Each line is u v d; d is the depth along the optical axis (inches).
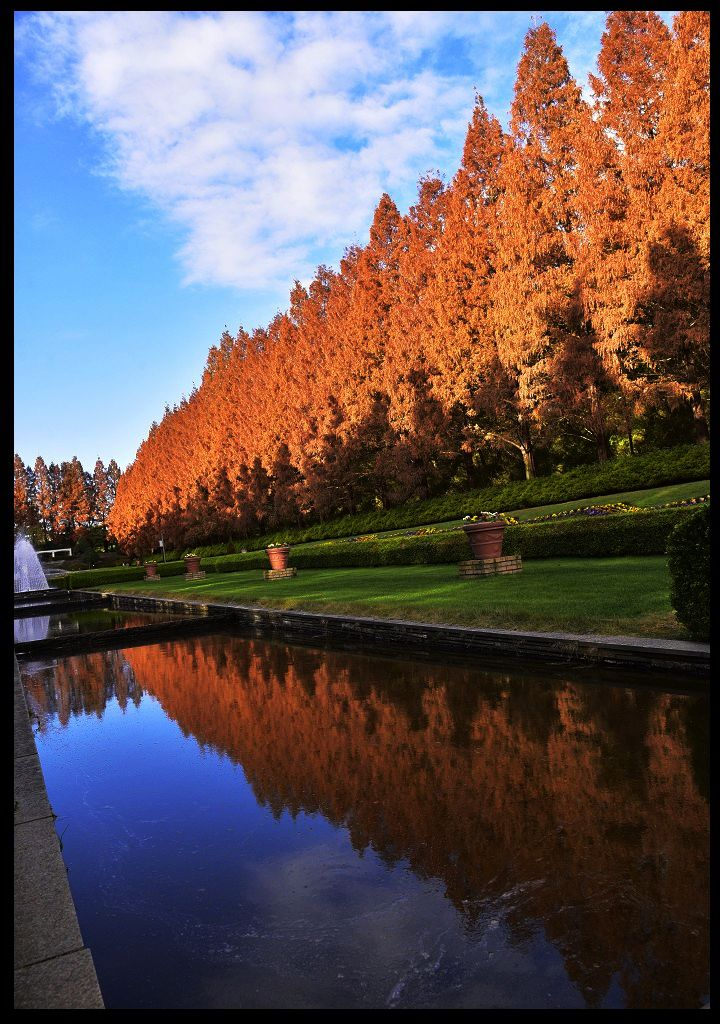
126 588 1358.3
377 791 154.6
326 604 469.1
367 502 1363.2
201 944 100.5
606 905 98.4
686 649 210.7
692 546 216.7
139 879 126.3
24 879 116.3
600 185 775.7
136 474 2883.9
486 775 155.3
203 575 1267.2
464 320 954.7
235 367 1955.0
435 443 1027.3
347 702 248.8
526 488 874.8
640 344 749.9
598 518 524.4
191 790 173.8
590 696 211.5
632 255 732.0
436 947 92.9
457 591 418.9
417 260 1093.1
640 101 788.0
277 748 201.2
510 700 219.3
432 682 263.6
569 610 291.0
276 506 1539.1
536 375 846.5
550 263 852.0
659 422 930.1
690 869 105.7
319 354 1403.8
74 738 249.9
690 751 154.3
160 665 417.7
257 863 126.6
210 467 1907.0
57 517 3897.6
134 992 89.4
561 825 125.4
